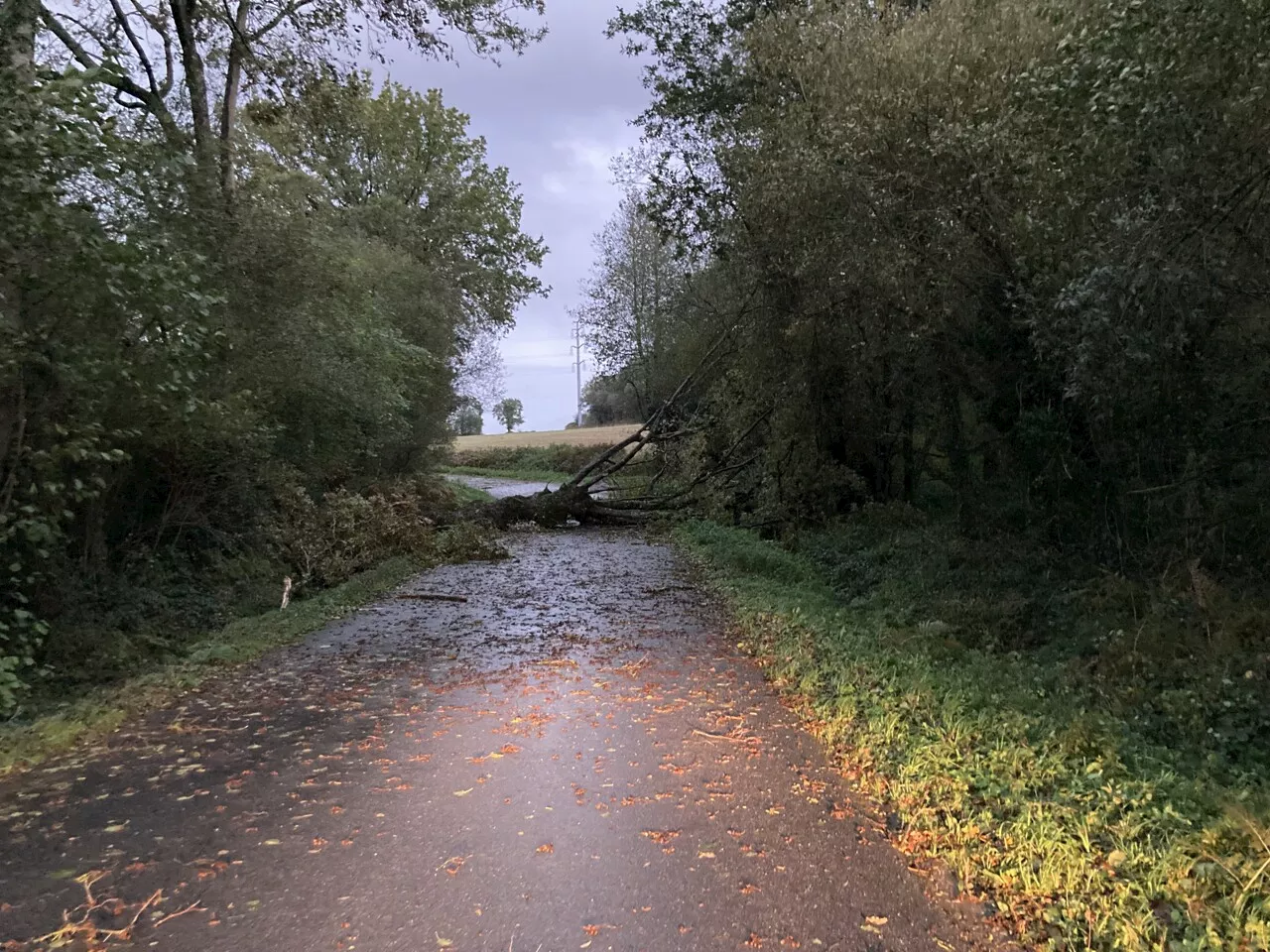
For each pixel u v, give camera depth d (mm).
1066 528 10727
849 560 13352
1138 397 7848
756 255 14977
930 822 4395
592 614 10914
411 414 23562
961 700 6203
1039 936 3381
